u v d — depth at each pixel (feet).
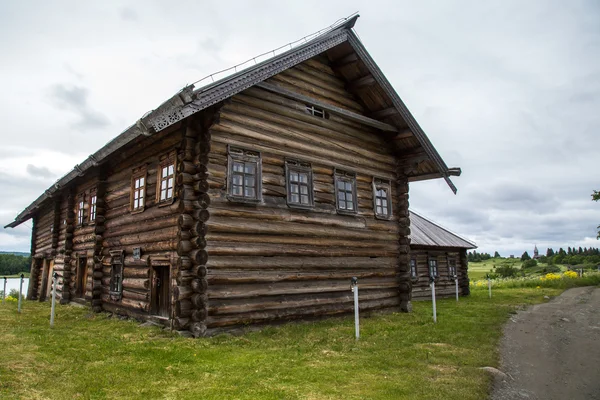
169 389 17.29
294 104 35.53
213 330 27.86
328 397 16.79
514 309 46.26
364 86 40.16
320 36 34.65
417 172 46.21
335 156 38.14
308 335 28.55
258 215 31.24
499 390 19.20
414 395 17.19
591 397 18.75
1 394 15.87
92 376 18.42
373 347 25.40
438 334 29.76
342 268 36.86
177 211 29.40
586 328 34.96
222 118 30.37
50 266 60.13
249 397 16.52
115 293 37.29
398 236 43.45
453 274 71.10
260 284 30.73
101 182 42.55
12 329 29.19
